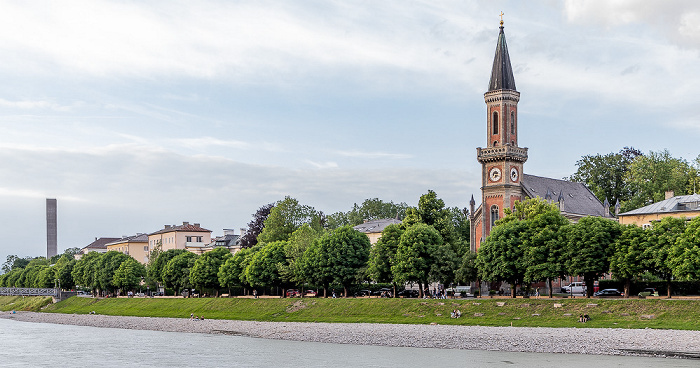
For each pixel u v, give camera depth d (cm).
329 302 14038
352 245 14800
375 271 13950
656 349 8619
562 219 12512
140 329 15125
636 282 12338
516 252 12294
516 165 16562
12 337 13512
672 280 11912
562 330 10181
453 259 13300
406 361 8806
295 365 8762
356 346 10531
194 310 16488
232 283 17288
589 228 11650
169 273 19275
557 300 11375
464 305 12181
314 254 14925
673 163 19438
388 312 12838
